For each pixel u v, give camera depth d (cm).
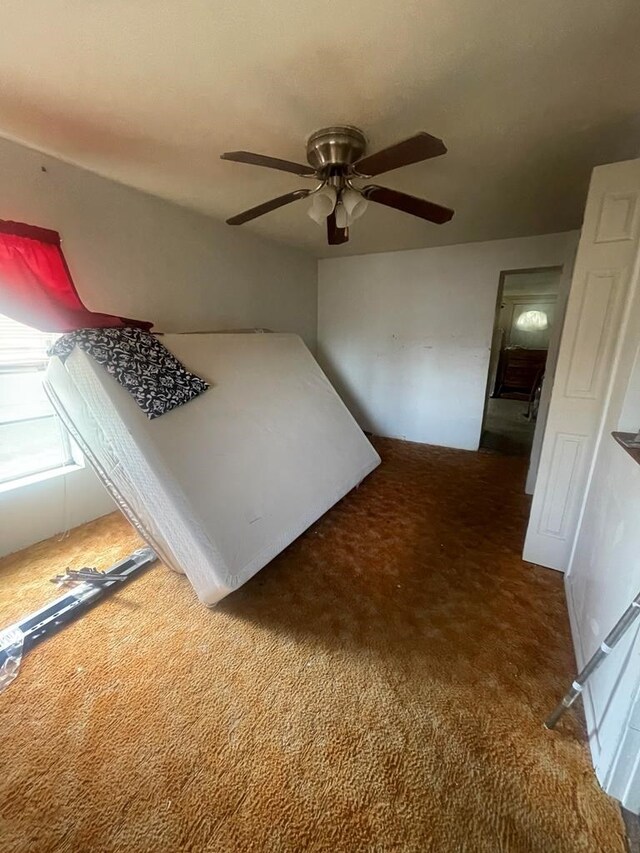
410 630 172
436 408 442
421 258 413
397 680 147
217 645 163
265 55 128
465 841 101
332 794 111
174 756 120
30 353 236
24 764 117
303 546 238
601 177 167
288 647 162
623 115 162
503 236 355
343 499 303
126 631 170
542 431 295
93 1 106
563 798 110
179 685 144
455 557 228
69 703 137
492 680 148
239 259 355
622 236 167
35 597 189
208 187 252
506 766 118
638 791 104
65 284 216
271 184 246
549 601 192
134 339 203
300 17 112
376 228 330
